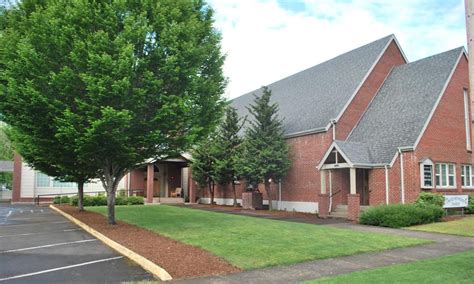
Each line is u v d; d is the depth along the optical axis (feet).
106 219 61.72
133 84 45.27
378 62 88.12
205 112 52.49
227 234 44.11
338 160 72.02
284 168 82.02
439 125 73.15
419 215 57.82
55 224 60.75
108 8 44.39
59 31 43.50
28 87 42.63
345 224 61.11
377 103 84.43
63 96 45.85
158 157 54.80
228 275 27.66
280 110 100.12
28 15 49.42
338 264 31.40
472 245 40.55
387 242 40.91
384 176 70.03
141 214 69.92
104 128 42.65
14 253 36.55
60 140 46.98
